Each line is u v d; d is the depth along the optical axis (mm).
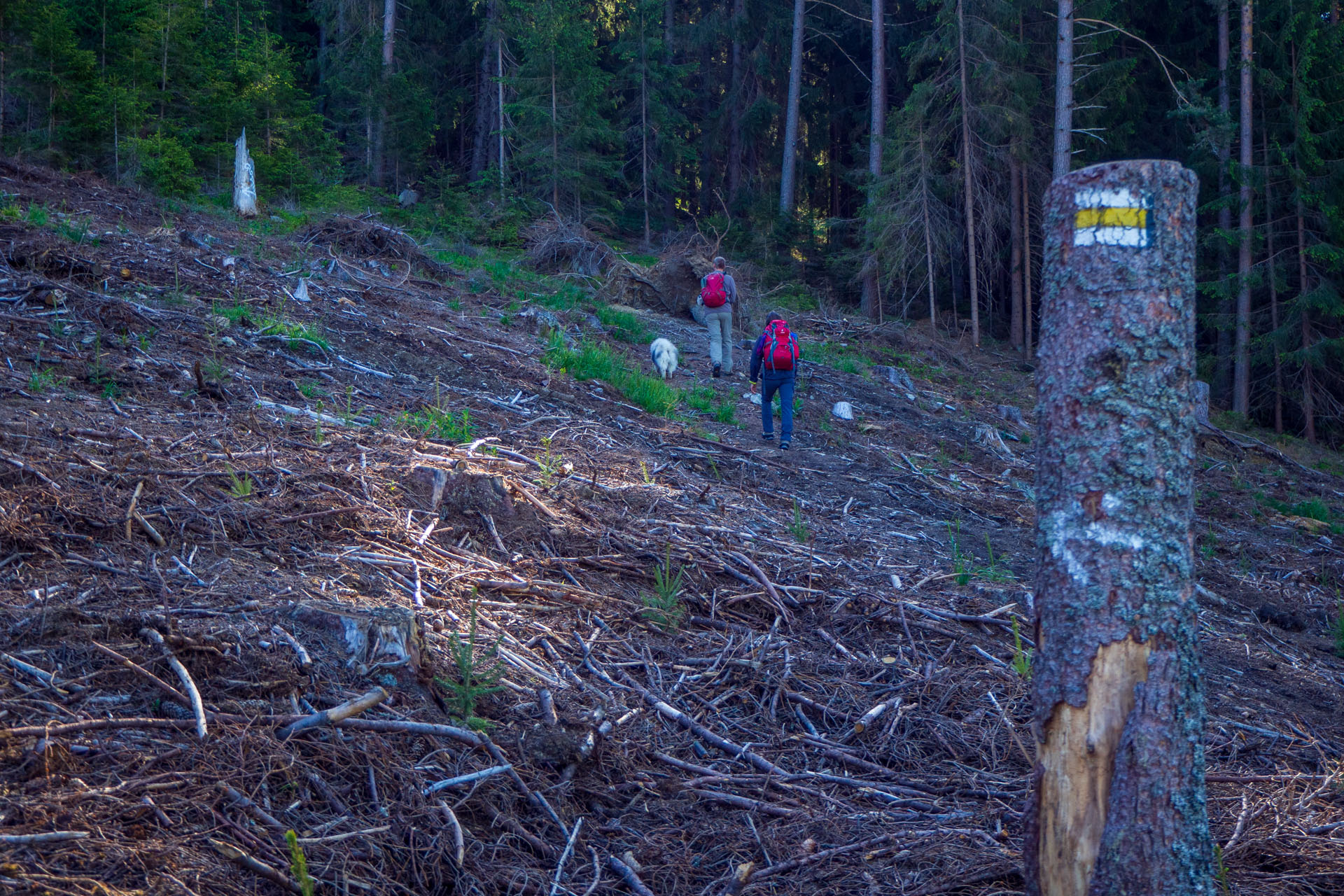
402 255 14000
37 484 4254
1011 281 27578
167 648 3266
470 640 3895
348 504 5117
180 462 5059
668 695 4430
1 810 2420
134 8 17562
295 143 20781
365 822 2947
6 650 3066
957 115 23562
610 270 17297
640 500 6723
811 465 9555
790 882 3332
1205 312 25391
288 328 8484
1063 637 2613
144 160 14812
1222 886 3246
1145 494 2564
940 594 6188
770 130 35250
